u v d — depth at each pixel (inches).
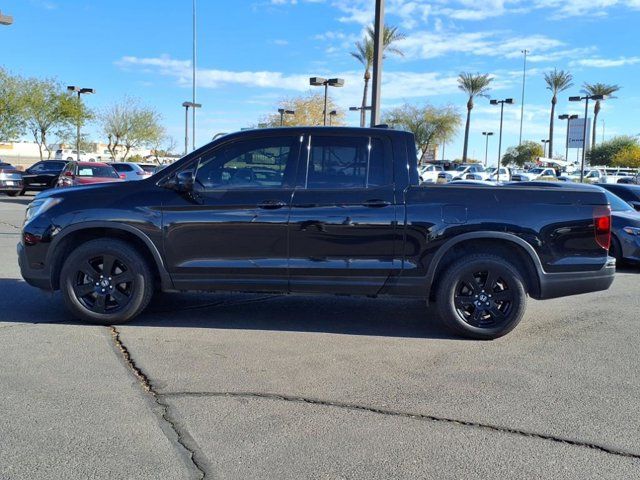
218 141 233.1
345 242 225.3
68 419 155.0
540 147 3270.2
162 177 234.1
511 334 240.8
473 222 223.6
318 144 230.7
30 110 1749.5
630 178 1636.3
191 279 231.6
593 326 255.9
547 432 152.6
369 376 189.8
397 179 228.2
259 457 137.5
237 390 176.1
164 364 196.5
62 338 221.1
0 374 184.7
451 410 165.0
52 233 231.5
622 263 426.0
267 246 227.1
